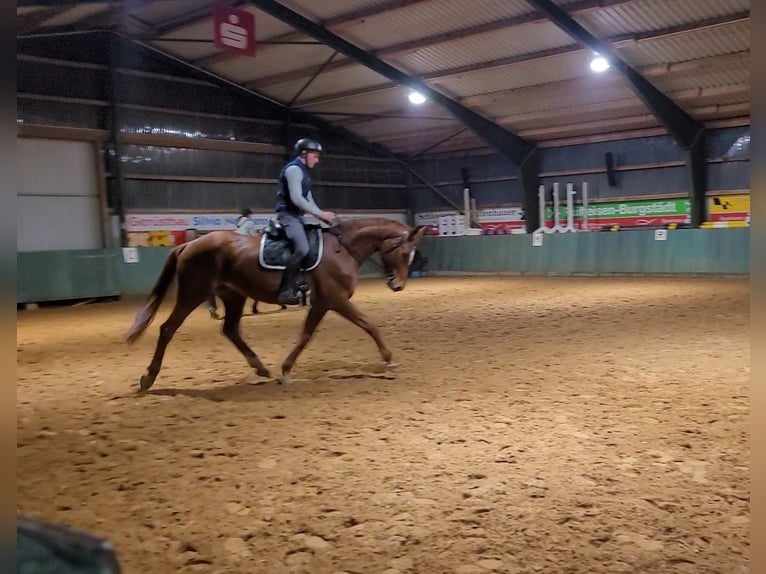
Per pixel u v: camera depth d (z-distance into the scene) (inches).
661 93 738.8
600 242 852.6
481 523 152.9
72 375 332.8
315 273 287.7
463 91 806.5
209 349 399.9
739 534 144.5
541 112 846.5
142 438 223.1
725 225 811.4
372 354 362.9
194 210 840.3
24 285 660.7
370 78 818.2
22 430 235.9
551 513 157.1
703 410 236.8
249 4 645.3
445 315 520.4
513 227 1003.3
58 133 713.6
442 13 639.8
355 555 139.9
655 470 181.8
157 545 146.5
